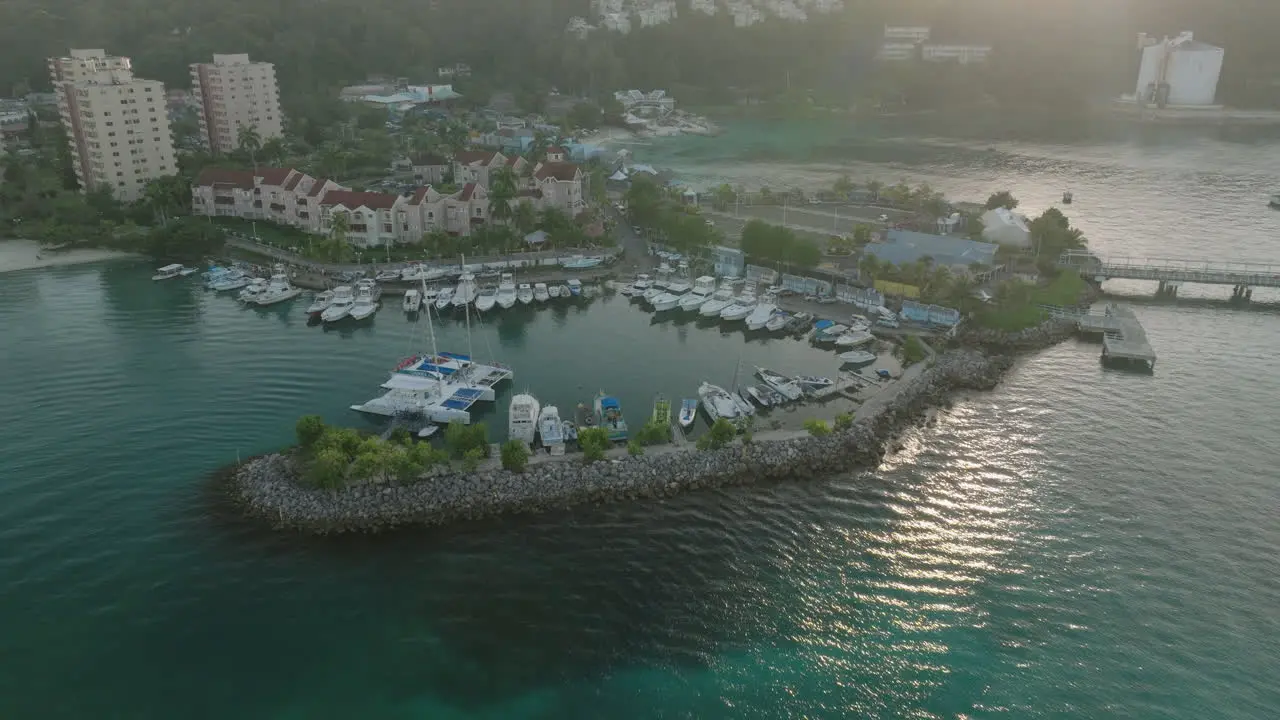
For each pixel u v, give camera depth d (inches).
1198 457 4704.7
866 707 3125.0
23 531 4042.8
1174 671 3267.7
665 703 3137.3
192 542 3971.5
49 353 6092.5
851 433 4785.9
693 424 5007.4
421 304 7003.0
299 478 4313.5
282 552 3914.9
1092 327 6378.0
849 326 6446.9
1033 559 3887.8
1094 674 3260.3
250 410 5211.6
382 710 3105.3
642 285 7391.7
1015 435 4963.1
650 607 3597.4
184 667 3292.3
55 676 3243.1
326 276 7677.2
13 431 4953.3
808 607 3602.4
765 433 4793.3
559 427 4753.9
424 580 3750.0
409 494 4210.1
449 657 3344.0
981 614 3560.5
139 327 6609.3
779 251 7465.6
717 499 4333.2
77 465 4586.6
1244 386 5595.5
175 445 4793.3
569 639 3430.1
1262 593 3659.0
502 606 3602.4
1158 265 7760.8
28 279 7780.5
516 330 6594.5
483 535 4040.4
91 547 3934.5
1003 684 3221.0
